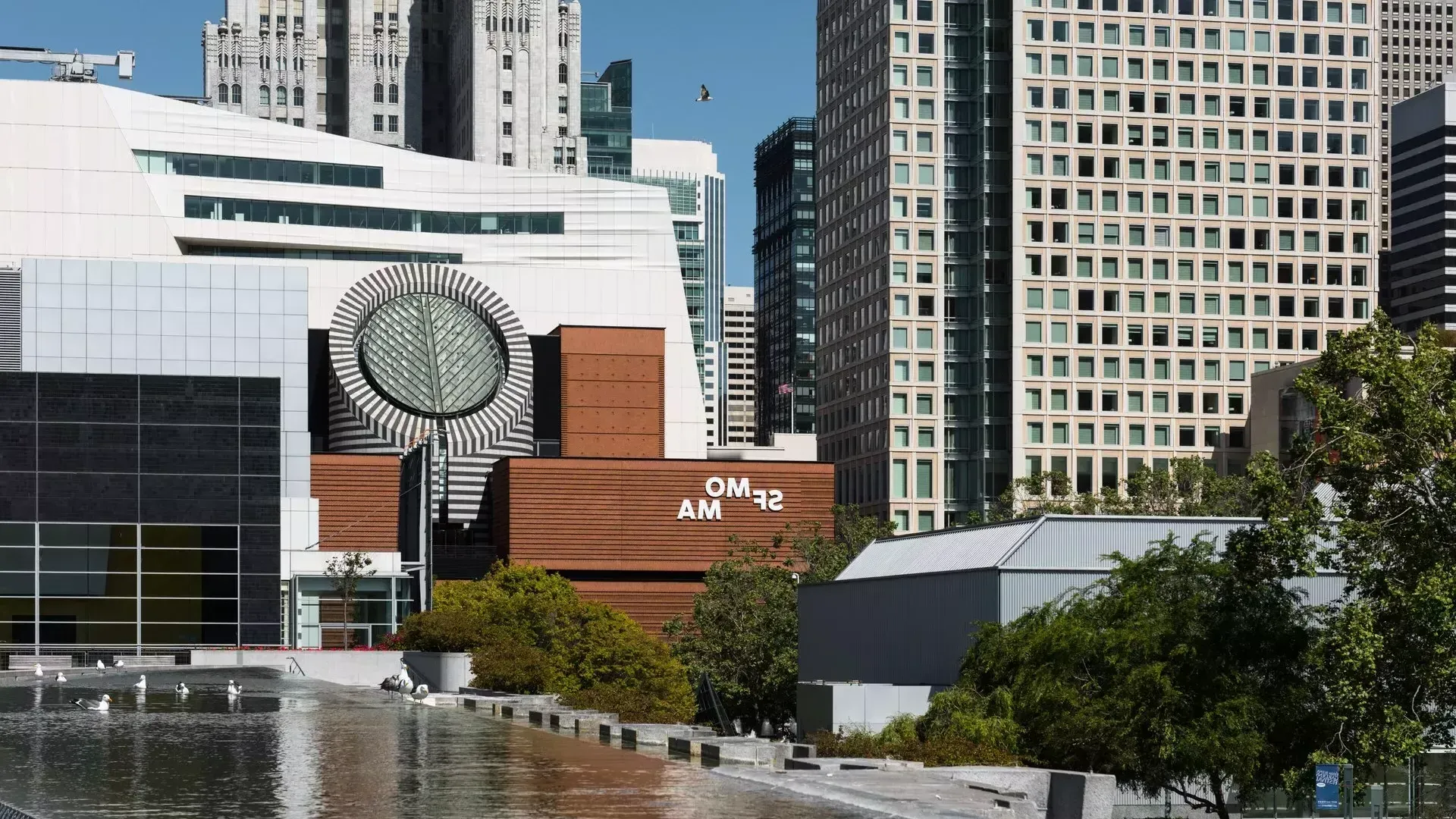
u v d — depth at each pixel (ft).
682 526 522.06
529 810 92.43
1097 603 207.00
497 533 527.40
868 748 170.91
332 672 284.61
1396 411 177.58
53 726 152.97
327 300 554.05
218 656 312.09
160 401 388.16
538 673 239.30
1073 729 182.60
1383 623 173.58
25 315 429.79
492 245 601.21
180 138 581.53
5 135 552.82
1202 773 184.34
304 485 446.19
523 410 543.39
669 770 114.11
